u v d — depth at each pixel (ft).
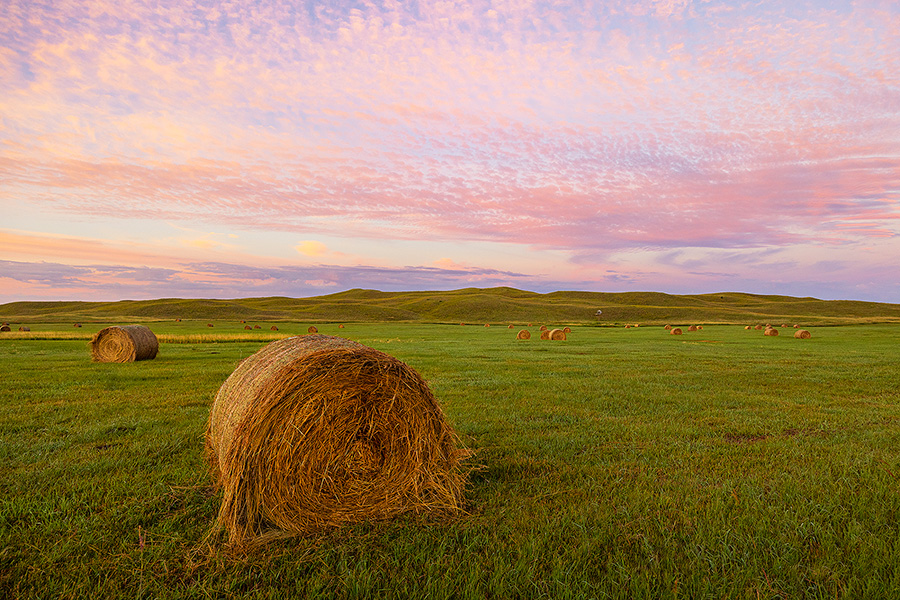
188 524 14.24
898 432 25.36
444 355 70.85
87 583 11.16
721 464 19.71
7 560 12.12
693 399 34.50
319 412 14.25
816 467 19.38
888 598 10.61
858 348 89.56
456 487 15.80
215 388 38.75
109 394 35.78
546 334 128.67
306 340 18.25
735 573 11.51
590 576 11.58
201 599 10.79
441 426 15.83
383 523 14.48
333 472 14.46
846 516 14.58
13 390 37.40
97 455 20.39
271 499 13.76
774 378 45.91
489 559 12.14
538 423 26.81
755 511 14.90
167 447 21.75
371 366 14.92
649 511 14.99
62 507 14.96
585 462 19.88
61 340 104.73
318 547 13.10
